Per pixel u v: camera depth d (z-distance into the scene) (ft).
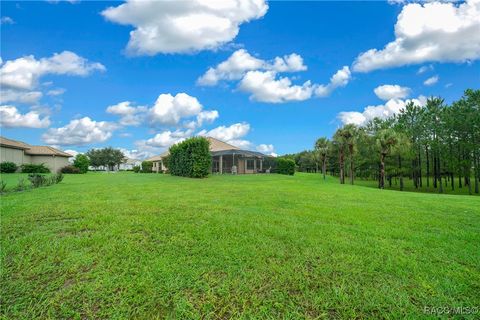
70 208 21.79
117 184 48.88
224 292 8.91
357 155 127.54
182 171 79.82
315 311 7.91
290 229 16.33
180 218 18.79
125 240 13.82
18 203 24.17
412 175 131.85
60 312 7.84
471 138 102.94
